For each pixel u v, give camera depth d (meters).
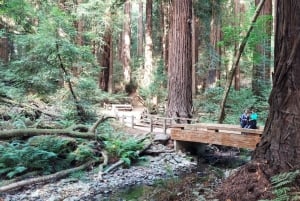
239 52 12.52
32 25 15.49
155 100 21.16
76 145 9.52
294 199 3.35
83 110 13.34
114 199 6.64
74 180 7.89
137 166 9.50
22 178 7.51
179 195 4.82
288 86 4.03
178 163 9.90
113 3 19.72
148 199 5.20
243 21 16.14
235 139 9.28
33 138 8.91
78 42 17.55
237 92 17.33
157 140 11.42
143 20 34.72
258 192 3.81
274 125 4.16
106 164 9.06
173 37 13.00
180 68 12.78
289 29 4.02
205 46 24.45
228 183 4.29
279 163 3.96
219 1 21.14
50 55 11.97
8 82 13.62
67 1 18.23
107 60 23.84
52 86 13.41
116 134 11.91
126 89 25.22
